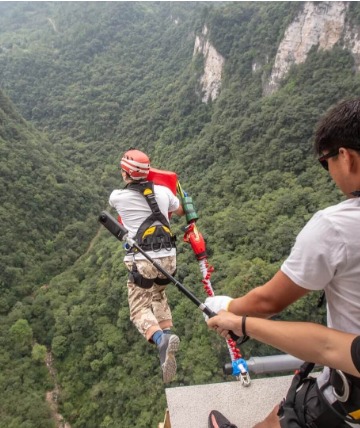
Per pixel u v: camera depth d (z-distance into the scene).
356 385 1.71
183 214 3.61
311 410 1.93
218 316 2.14
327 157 1.77
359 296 1.66
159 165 59.53
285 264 1.81
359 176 1.71
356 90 41.12
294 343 1.76
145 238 3.24
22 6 136.50
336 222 1.64
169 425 3.93
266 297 1.90
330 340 1.67
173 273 3.34
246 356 15.62
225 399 3.46
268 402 3.42
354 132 1.64
